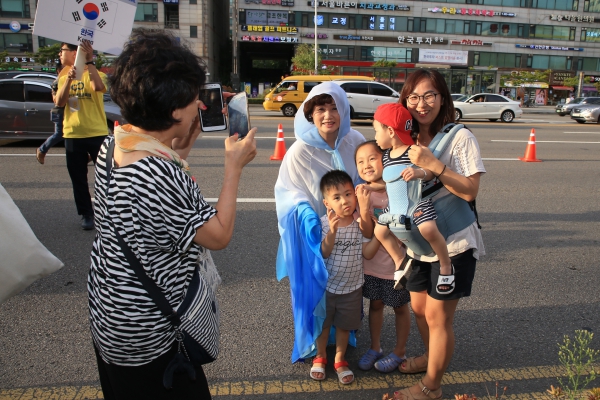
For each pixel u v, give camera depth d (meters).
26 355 2.79
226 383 2.61
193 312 1.48
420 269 2.35
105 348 1.47
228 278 3.90
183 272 1.45
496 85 47.44
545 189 7.27
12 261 1.73
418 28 47.50
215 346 1.61
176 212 1.34
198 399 1.58
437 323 2.26
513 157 10.09
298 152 2.63
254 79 59.00
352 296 2.55
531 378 2.68
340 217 2.46
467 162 2.05
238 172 1.54
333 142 2.63
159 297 1.41
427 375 2.37
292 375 2.69
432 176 2.05
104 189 1.41
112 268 1.38
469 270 2.19
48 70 37.47
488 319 3.32
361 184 2.41
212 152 9.70
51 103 9.74
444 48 48.03
